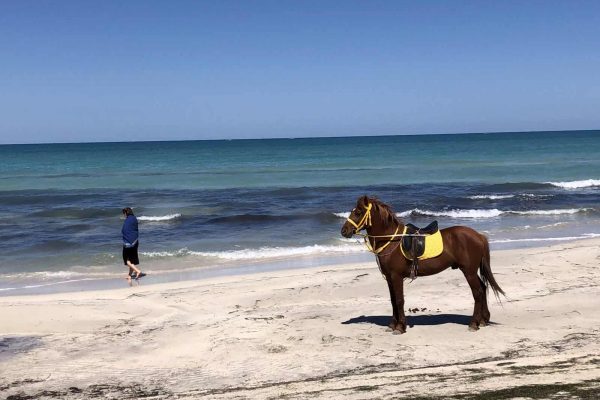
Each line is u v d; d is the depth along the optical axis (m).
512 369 7.17
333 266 16.28
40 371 8.34
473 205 28.89
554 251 16.56
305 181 41.41
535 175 43.31
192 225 24.61
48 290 14.62
